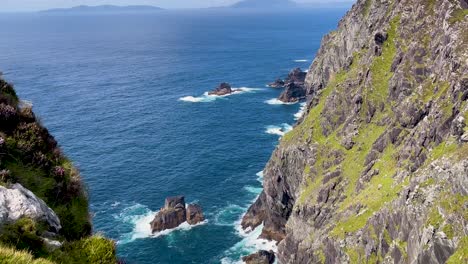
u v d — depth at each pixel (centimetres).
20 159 1925
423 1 9581
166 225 9175
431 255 4441
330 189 7844
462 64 6862
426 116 6706
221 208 10106
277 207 9431
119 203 10200
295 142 9881
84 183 2181
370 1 13325
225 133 15238
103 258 1736
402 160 6794
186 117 17138
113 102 19362
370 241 5788
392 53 9556
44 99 19562
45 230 1658
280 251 8238
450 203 4688
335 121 9612
